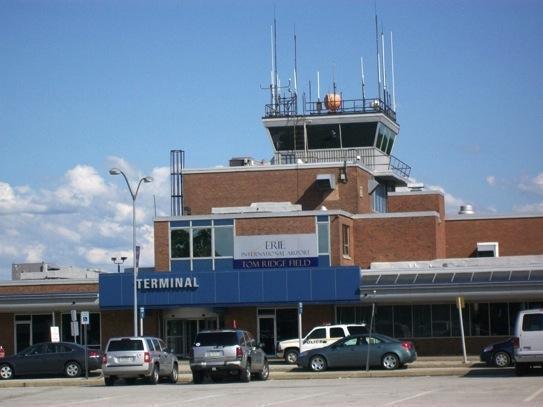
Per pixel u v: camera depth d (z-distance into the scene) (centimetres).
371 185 7112
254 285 5666
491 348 4284
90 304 5859
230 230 5953
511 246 6900
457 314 5612
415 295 5478
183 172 6956
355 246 6328
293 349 5156
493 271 5553
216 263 5944
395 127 8062
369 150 7644
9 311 5962
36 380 4475
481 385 3192
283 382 3862
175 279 5728
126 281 5781
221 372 3847
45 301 5888
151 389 3603
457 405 2450
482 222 6938
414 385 3350
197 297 5703
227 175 6900
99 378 4475
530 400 2548
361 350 4394
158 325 5872
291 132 7706
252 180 6862
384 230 6312
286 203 6525
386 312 5691
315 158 7706
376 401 2667
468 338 5594
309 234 5884
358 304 5669
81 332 5997
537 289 5362
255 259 5906
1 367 4681
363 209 6850
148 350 3928
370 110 7612
